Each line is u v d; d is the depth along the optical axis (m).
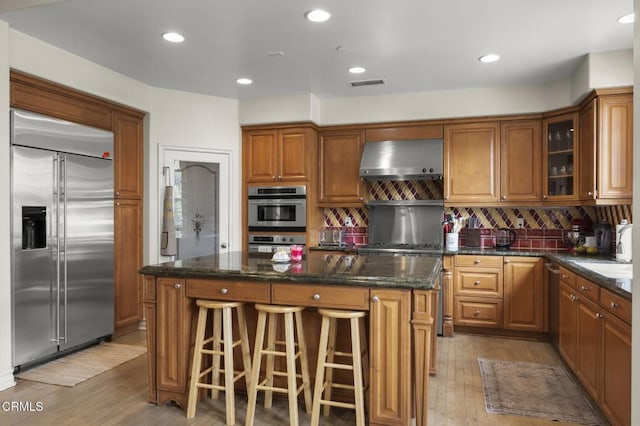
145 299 2.86
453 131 4.79
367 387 2.62
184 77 4.29
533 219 4.84
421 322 2.34
